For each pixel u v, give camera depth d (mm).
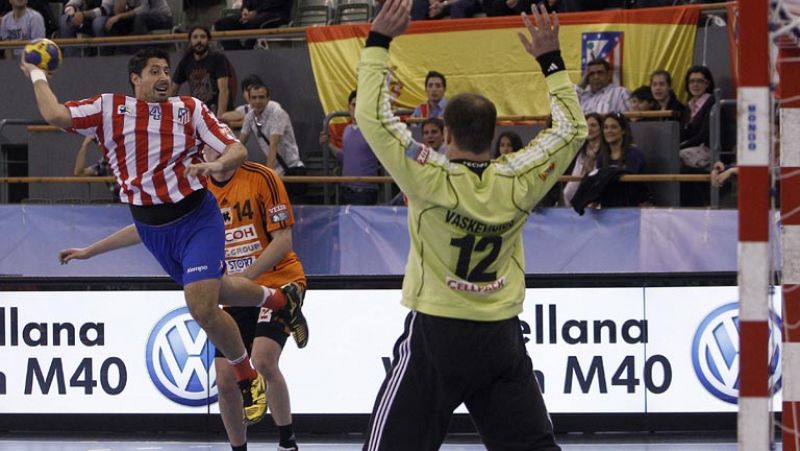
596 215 21984
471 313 10383
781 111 11047
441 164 10336
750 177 9102
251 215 16266
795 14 10031
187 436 19375
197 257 14477
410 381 10469
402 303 10734
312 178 24172
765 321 9078
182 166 14492
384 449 10438
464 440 18891
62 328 19594
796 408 11125
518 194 10523
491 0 28516
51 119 14039
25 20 31406
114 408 19500
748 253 9109
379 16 10406
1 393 19719
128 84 30031
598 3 27625
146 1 31859
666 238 21766
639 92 24812
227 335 14781
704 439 18594
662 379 18984
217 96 27781
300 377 19281
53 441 19109
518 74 26703
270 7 30828
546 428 10594
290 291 15898
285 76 29281
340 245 22938
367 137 10281
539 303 19109
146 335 19469
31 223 23859
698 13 25938
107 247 16312
